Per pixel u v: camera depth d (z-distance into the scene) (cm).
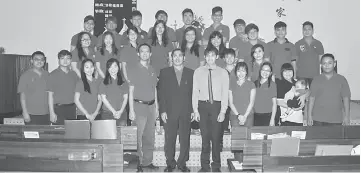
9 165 319
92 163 313
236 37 622
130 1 662
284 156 317
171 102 484
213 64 494
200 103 488
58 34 663
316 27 668
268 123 537
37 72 556
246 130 429
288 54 615
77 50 591
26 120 554
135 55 580
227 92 489
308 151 389
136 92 498
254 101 534
